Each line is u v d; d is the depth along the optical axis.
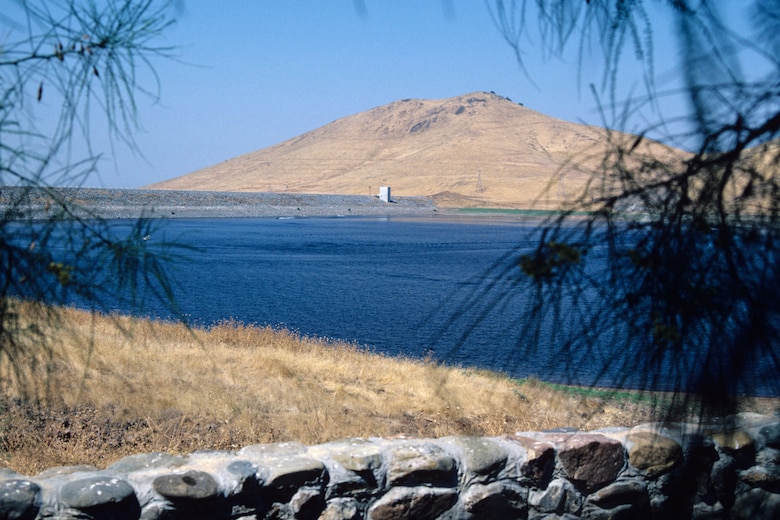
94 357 9.70
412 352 21.09
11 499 3.38
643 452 4.50
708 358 1.89
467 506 4.28
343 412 9.62
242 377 11.06
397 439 4.57
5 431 6.79
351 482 4.13
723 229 1.81
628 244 1.80
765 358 1.84
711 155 1.79
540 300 1.83
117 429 7.65
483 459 4.30
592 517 4.46
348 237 104.50
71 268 2.18
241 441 7.92
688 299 1.83
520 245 1.84
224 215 159.88
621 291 1.83
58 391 7.38
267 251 75.50
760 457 4.61
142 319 13.74
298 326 28.50
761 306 1.82
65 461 6.54
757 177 1.79
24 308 2.27
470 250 81.44
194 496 3.71
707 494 4.53
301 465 4.02
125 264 2.24
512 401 9.91
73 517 3.48
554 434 4.67
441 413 9.84
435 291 43.06
